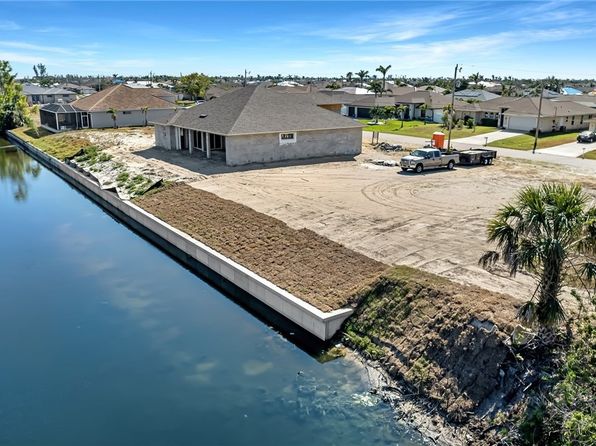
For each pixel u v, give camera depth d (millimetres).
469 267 17516
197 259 22375
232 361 14852
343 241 20641
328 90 105625
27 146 58031
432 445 11273
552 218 11531
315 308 16188
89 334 16516
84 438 11852
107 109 62781
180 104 87688
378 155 42688
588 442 9141
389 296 15844
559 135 58625
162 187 31359
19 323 17219
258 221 23547
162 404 12992
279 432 11898
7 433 12055
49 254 23984
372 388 13281
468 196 28234
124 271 21922
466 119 69625
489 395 11836
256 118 38375
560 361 11414
